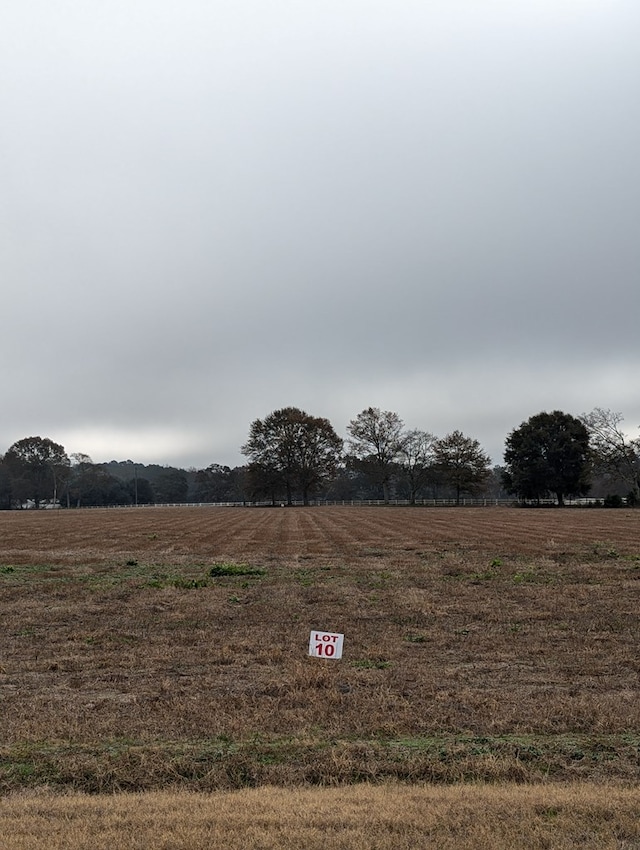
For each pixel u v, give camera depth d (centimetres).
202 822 566
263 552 3145
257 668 1146
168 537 4112
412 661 1177
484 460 10481
